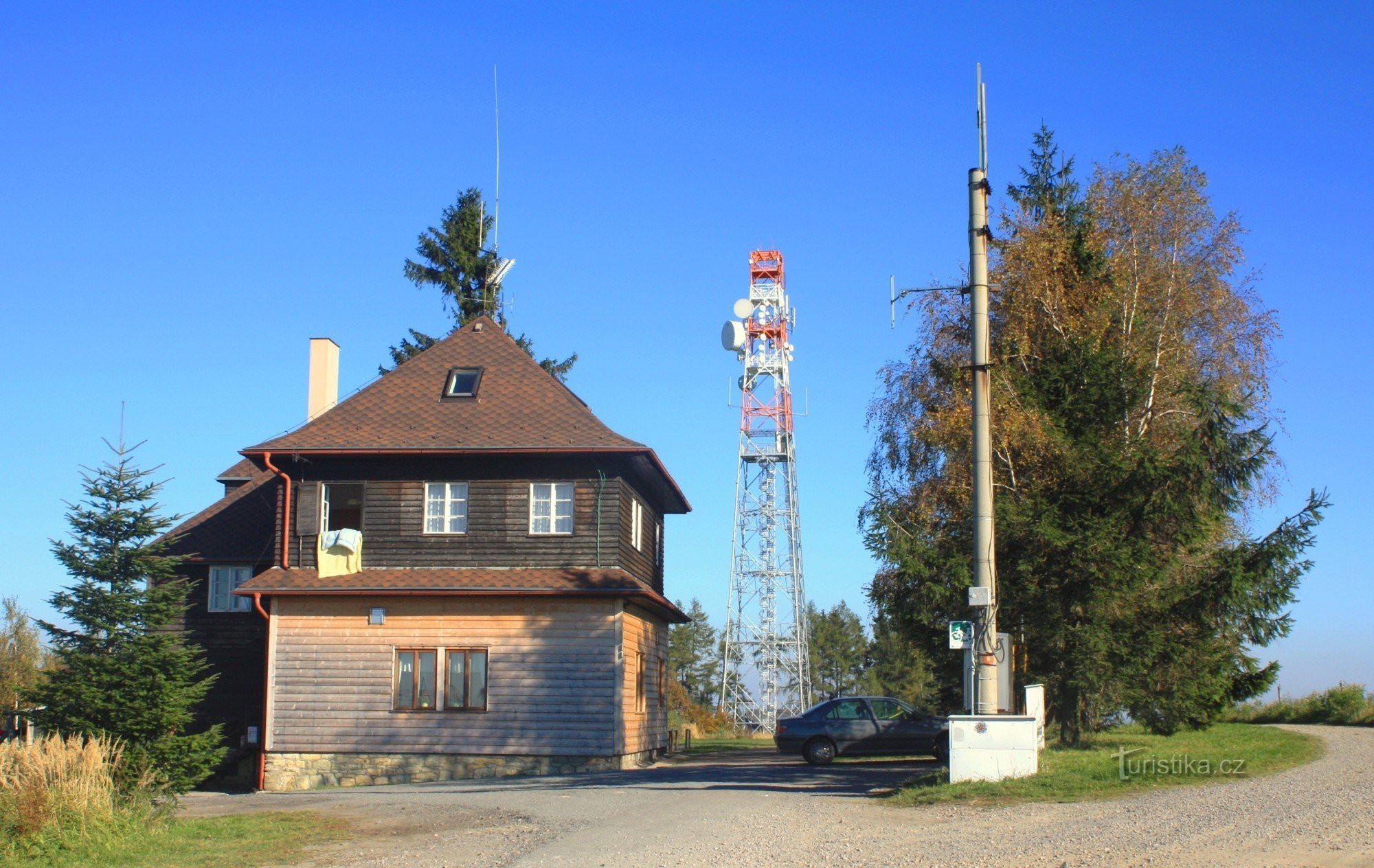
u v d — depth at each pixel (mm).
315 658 27750
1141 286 30547
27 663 54781
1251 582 24734
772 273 58000
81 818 15477
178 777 24609
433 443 28672
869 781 21625
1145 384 28422
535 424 29297
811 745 27719
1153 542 25719
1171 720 27094
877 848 13031
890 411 32219
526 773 26859
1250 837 12242
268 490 33375
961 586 25531
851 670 99500
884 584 28062
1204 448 25500
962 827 14242
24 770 16031
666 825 15773
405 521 28766
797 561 59031
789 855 12867
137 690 24859
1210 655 26266
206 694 30047
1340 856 11047
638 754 29203
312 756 27359
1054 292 29047
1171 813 14359
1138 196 32406
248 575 31844
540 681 27297
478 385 30688
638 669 29750
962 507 27844
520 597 27625
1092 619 24766
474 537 28562
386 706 27438
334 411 30125
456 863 13539
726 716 60781
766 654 59812
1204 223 32688
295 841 16000
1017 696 25922
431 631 27703
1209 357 32125
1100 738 27375
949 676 29391
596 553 28266
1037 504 25484
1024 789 16781
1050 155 34938
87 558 25578
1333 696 38938
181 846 15656
